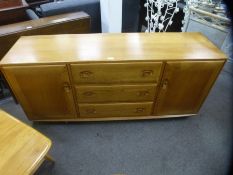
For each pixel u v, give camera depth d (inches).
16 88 47.9
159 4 69.6
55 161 51.0
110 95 51.7
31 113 55.4
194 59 44.2
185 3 80.3
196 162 51.1
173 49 47.4
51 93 49.8
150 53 45.7
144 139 56.7
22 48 47.1
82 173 48.6
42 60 42.7
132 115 58.6
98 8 86.7
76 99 52.2
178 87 50.6
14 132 34.9
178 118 63.5
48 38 51.5
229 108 67.1
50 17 70.7
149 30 78.2
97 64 43.6
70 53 45.3
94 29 93.8
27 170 29.6
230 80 78.7
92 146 54.8
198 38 52.6
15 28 62.0
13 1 70.6
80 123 61.4
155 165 50.3
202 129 59.9
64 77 45.9
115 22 84.6
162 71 46.5
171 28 83.8
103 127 60.2
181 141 56.4
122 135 57.9
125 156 52.4
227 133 58.7
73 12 77.2
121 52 45.8
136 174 48.4
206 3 70.3
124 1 87.2
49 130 59.3
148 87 50.3
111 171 49.1
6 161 30.6
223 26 69.2
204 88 51.9
